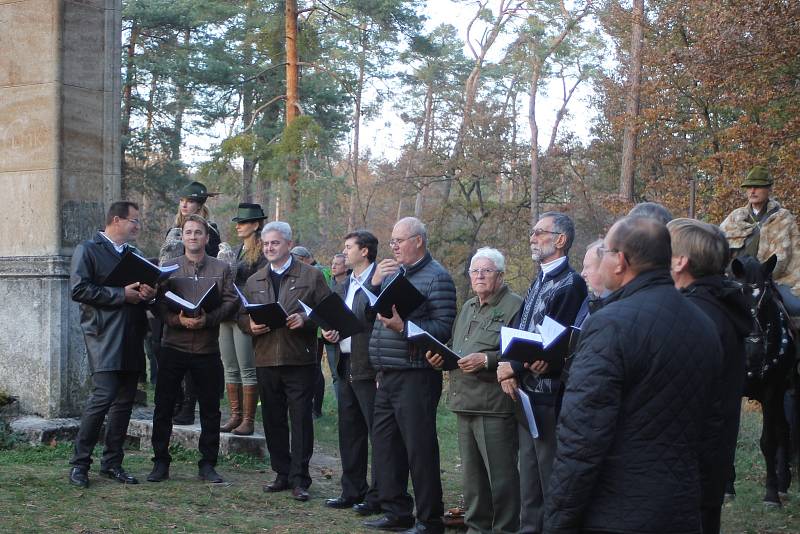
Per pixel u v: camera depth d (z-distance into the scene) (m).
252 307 6.40
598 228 34.03
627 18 25.81
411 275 6.00
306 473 6.80
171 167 31.67
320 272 6.86
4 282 8.59
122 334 6.60
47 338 8.35
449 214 33.06
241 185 25.23
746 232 8.03
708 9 20.89
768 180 8.02
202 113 30.09
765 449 7.30
